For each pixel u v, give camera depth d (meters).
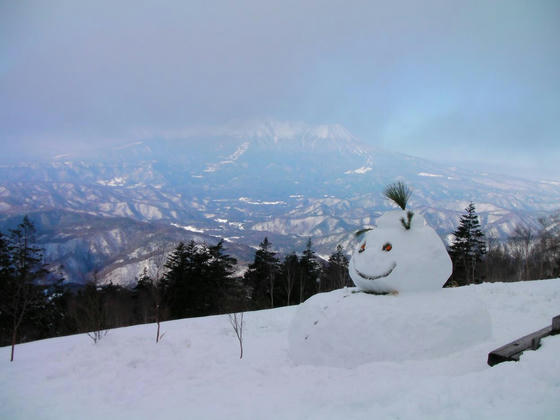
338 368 6.23
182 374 7.18
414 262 6.68
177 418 4.87
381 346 6.11
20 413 5.62
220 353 8.54
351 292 7.33
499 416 3.46
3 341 19.41
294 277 27.48
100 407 5.67
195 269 26.05
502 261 31.67
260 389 5.76
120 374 7.33
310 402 4.89
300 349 6.96
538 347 5.11
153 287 18.70
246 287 29.73
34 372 7.72
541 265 28.22
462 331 6.33
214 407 5.12
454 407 3.84
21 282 13.33
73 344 10.36
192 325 12.13
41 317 20.98
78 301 17.72
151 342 9.69
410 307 6.38
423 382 4.66
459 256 31.23
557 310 9.71
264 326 11.55
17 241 22.38
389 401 4.39
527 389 3.88
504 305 10.70
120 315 19.31
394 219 7.17
